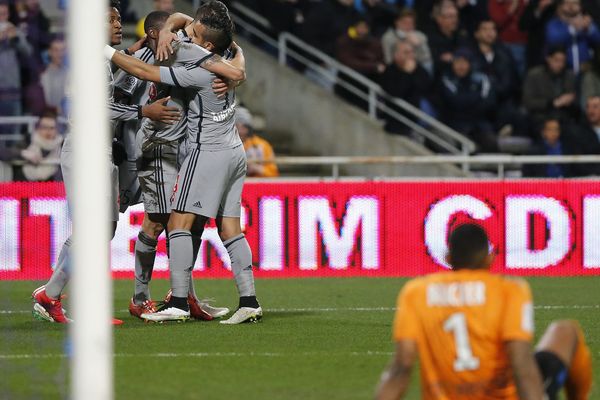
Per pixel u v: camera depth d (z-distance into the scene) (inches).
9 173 1846.7
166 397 905.5
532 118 2267.5
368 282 1727.4
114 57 1213.1
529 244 1800.0
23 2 2084.2
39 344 1136.2
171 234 1268.5
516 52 2475.4
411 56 2269.9
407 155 2272.4
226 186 1273.4
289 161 1786.4
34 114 2053.4
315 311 1408.7
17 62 2060.8
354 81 2369.6
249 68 2369.6
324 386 946.7
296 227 1786.4
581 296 1571.1
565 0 2342.5
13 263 1755.7
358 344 1147.9
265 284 1702.8
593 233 1804.9
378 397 687.1
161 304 1364.4
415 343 685.9
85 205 717.9
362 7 2453.2
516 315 678.5
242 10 2433.6
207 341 1160.2
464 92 2257.6
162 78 1215.6
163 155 1277.1
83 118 722.8
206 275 1771.7
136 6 2443.4
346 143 2313.0
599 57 2353.6
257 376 984.9
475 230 717.3
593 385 951.0
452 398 691.4
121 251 1760.6
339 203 1790.1
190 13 2458.2
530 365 673.0
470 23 2411.4
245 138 1943.9
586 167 2033.7
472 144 2171.5
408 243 1797.5
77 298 712.4
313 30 2367.1
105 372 710.5
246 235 1781.5
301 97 2340.1
